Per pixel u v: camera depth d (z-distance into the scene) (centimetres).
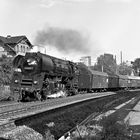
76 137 952
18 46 5378
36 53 2216
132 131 1141
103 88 4803
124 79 6166
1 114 1293
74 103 1795
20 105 1773
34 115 1156
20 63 2217
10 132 916
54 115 1304
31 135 934
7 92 2355
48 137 941
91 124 1227
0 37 5381
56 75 2481
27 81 2169
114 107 2169
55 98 2408
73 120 1337
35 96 2134
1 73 2725
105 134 997
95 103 2230
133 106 2234
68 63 2969
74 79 3080
